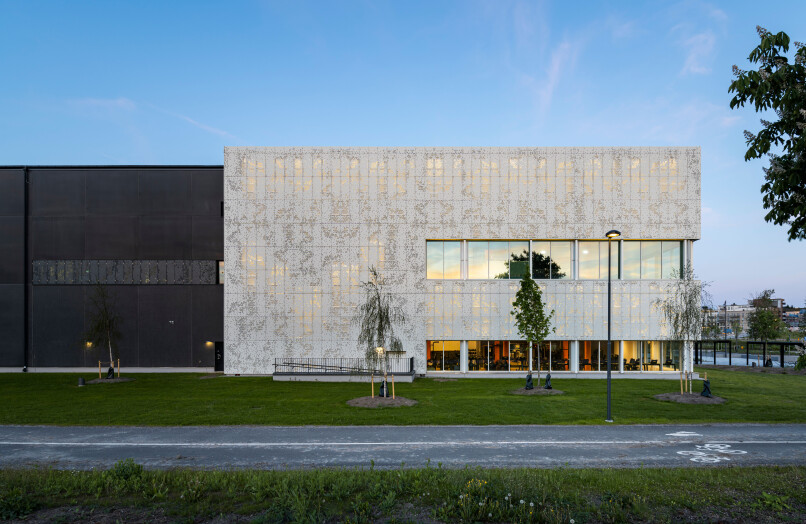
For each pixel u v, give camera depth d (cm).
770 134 757
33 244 3603
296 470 1159
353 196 3416
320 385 2845
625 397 2352
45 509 901
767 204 802
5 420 1852
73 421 1833
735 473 1127
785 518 844
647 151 3375
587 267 3384
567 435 1598
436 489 982
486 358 3384
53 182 3622
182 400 2300
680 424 1764
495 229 3381
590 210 3362
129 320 3575
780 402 2209
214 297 3588
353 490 979
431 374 3347
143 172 3634
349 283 3378
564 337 3322
